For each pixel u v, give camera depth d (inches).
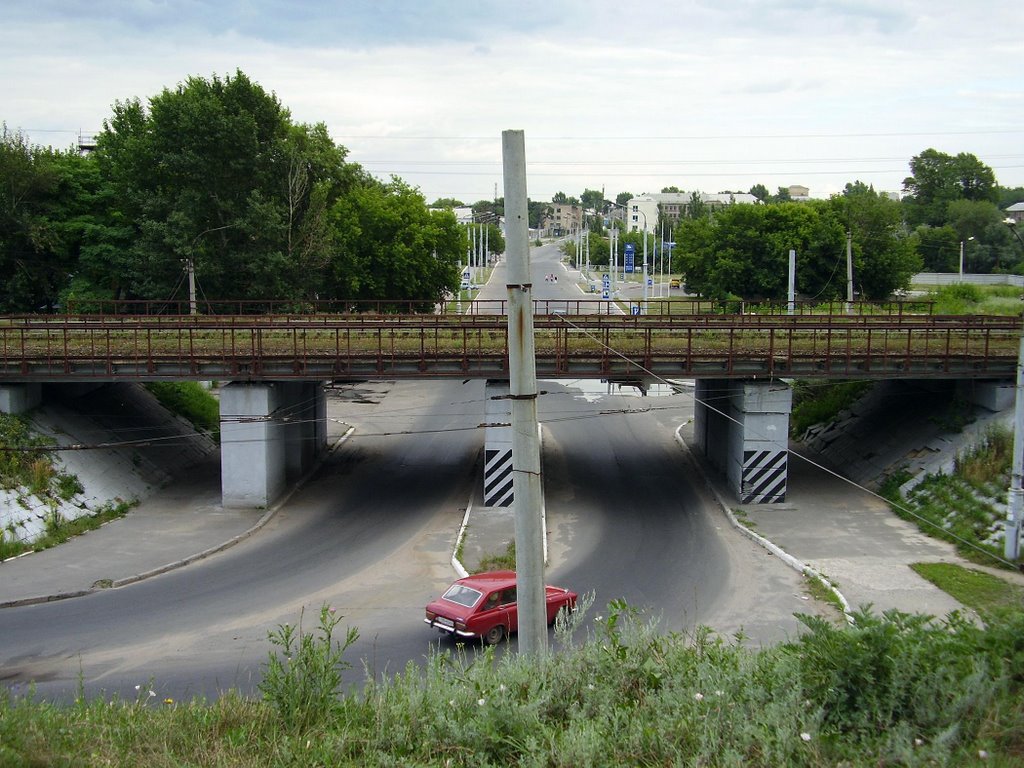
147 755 308.7
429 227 2294.5
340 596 789.9
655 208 6427.2
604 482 1221.7
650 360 1065.5
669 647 344.8
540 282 4542.3
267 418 1058.7
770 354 1064.2
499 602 671.1
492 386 1075.9
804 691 297.1
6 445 979.9
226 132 1718.8
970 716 281.0
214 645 668.1
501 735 289.3
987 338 1088.2
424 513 1079.6
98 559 883.4
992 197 4778.5
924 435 1165.7
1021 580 807.1
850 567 847.7
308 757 295.0
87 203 1947.6
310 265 1913.1
